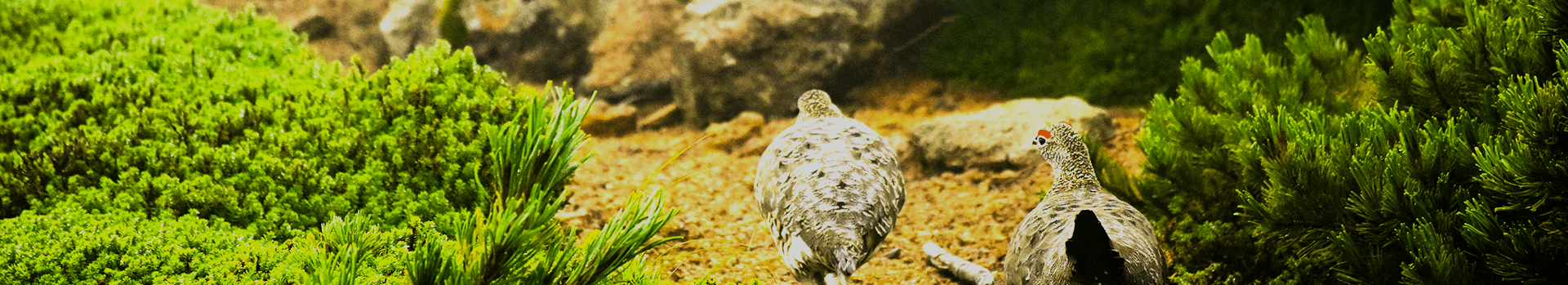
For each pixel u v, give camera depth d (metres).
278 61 9.09
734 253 7.44
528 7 16.72
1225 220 6.36
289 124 6.90
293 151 6.59
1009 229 8.01
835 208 4.85
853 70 15.00
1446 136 4.81
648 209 3.58
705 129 14.36
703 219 8.52
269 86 7.64
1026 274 4.86
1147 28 12.66
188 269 5.06
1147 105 12.41
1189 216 6.46
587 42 16.83
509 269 3.42
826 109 5.93
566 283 3.56
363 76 7.48
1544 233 4.50
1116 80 12.72
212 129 6.75
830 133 5.43
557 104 3.69
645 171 10.67
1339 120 5.63
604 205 8.88
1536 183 4.20
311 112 7.04
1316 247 5.30
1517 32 5.04
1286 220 5.18
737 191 9.69
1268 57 6.68
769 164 5.34
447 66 7.21
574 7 16.80
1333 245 5.21
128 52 8.53
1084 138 6.64
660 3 15.38
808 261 4.89
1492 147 4.53
